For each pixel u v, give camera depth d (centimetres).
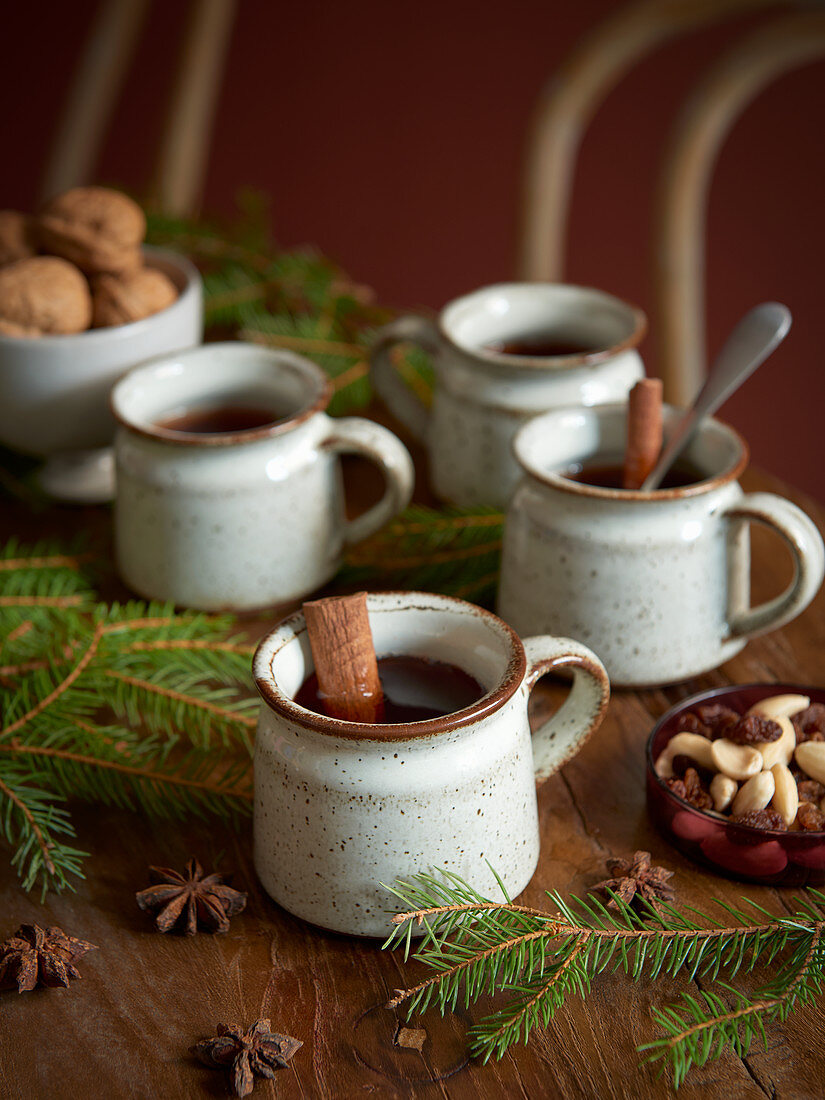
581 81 102
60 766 58
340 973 52
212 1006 51
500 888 52
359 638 53
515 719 52
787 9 149
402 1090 49
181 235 89
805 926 51
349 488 76
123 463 65
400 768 50
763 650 65
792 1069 49
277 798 52
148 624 64
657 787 55
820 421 176
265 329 82
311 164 180
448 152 177
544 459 64
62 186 117
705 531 60
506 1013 49
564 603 61
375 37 171
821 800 55
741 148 163
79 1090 49
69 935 54
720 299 173
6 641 64
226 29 115
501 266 182
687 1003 51
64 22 173
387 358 76
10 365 70
